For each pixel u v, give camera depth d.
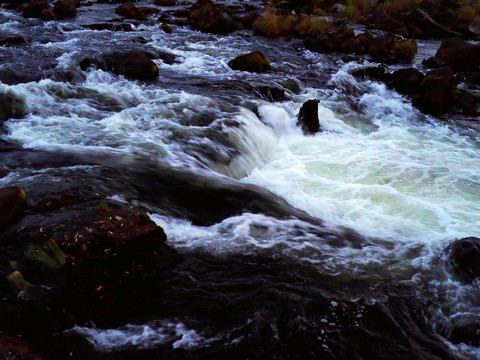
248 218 6.67
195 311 4.84
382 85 14.34
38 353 4.07
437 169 9.38
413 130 11.77
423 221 7.34
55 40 15.52
